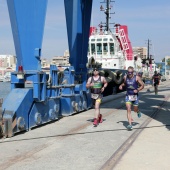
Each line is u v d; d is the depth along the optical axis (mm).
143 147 7531
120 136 8852
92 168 5926
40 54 9953
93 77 10602
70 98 12820
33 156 6777
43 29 9930
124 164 6152
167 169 5848
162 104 17656
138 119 11961
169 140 8297
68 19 14859
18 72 9586
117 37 34438
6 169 5859
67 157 6699
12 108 8883
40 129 9844
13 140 8297
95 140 8336
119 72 28031
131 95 9867
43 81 9969
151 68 56219
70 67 13062
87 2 15078
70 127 10258
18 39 9688
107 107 16266
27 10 9625
